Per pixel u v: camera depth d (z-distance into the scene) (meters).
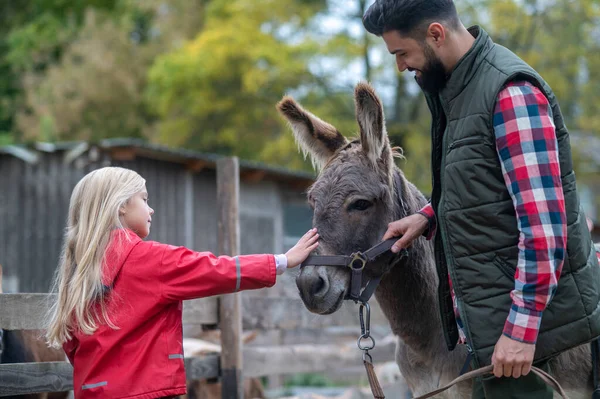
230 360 4.36
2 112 23.56
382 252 2.86
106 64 21.39
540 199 2.30
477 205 2.44
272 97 18.34
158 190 10.79
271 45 16.69
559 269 2.30
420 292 3.05
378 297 3.15
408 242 2.85
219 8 18.38
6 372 3.19
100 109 21.78
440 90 2.60
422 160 16.58
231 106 18.59
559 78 16.92
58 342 2.66
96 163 10.44
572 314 2.41
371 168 2.91
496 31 16.84
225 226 4.44
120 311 2.62
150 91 19.11
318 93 17.22
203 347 5.57
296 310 5.38
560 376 2.81
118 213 2.75
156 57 21.02
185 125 19.23
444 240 2.53
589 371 2.86
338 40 16.36
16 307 3.20
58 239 10.55
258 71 16.62
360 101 2.89
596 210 27.89
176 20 21.72
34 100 21.73
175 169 11.08
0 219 10.76
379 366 7.01
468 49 2.55
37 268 10.61
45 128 20.69
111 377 2.57
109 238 2.70
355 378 9.18
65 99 21.38
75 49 22.31
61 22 26.11
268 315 5.09
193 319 4.26
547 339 2.41
